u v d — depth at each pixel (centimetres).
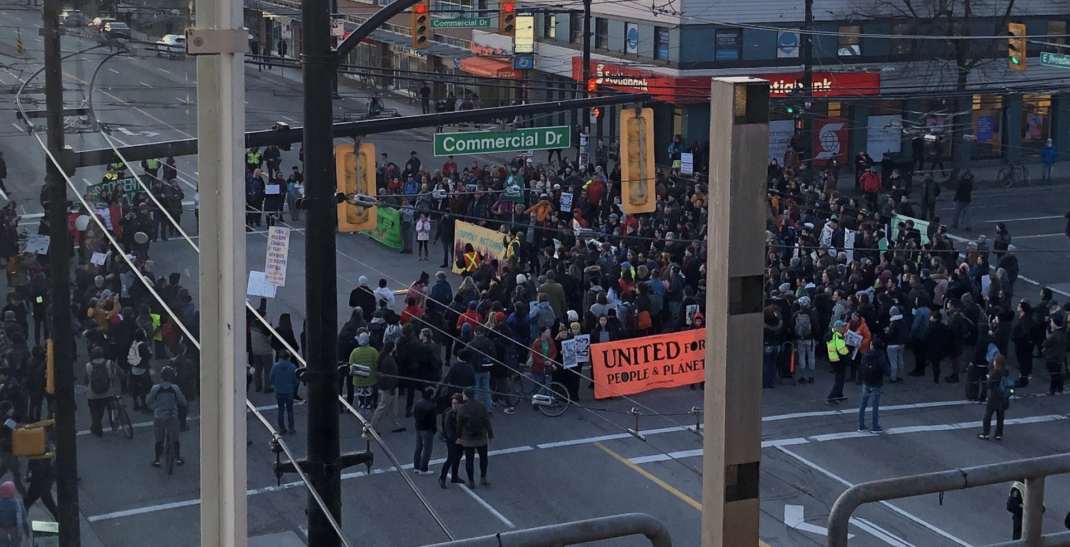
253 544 1434
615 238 2789
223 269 261
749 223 274
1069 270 3111
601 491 1669
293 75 5862
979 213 3781
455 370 1791
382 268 2945
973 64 4231
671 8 3991
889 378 2242
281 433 1809
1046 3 4341
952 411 2080
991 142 4400
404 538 1502
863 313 2153
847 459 1823
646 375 2059
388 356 1862
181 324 261
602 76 4091
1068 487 1709
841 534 369
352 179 1459
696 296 2280
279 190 3142
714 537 289
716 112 274
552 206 2988
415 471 1720
